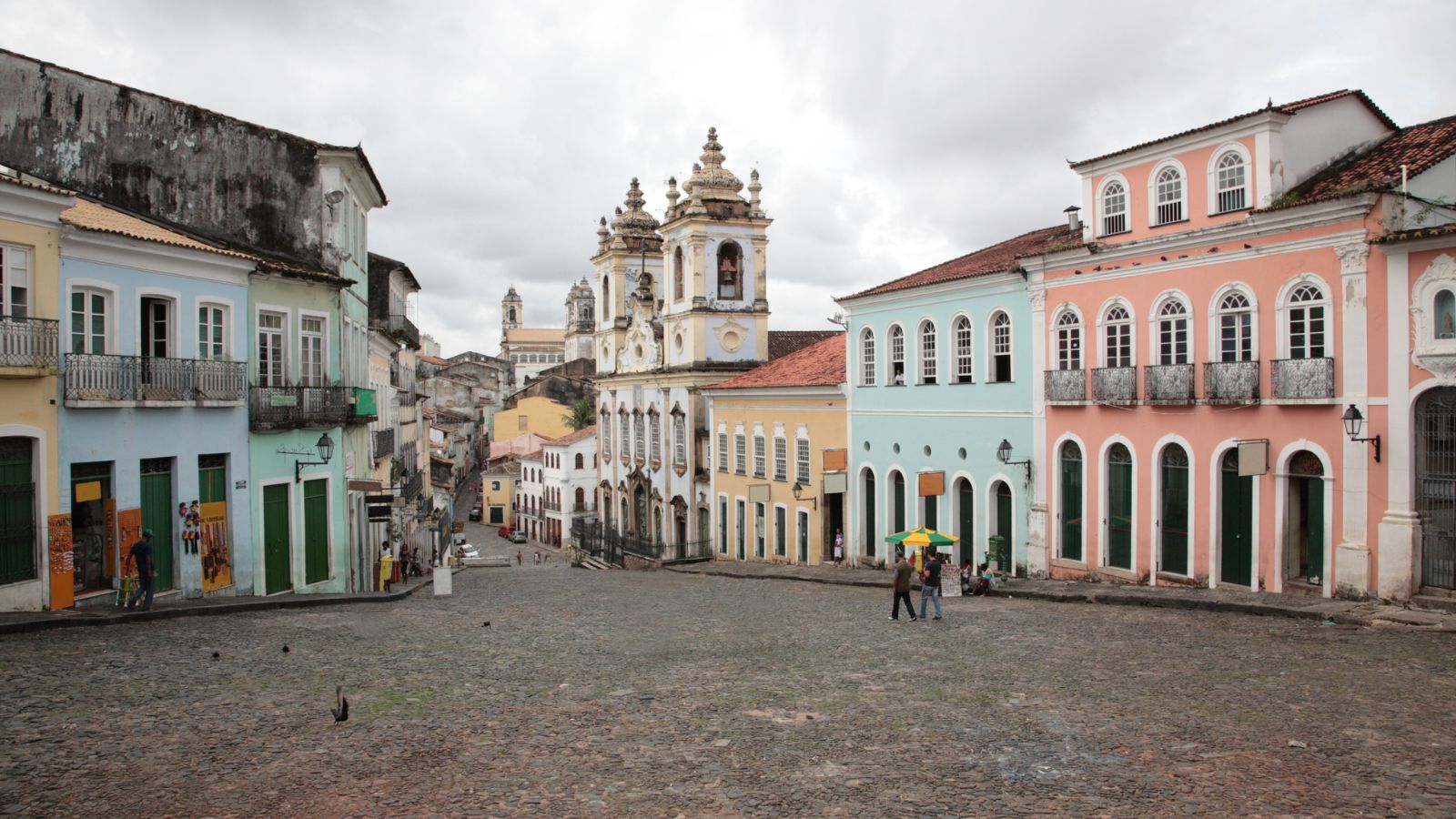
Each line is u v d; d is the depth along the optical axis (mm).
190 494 20156
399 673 13602
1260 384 20266
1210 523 21391
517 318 188875
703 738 10445
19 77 22906
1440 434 17484
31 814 8047
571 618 20297
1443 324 17266
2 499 16391
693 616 20672
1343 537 18828
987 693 12383
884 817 8141
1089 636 16469
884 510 31797
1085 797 8508
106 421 18141
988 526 27562
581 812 8297
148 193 24125
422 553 44219
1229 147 20859
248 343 22000
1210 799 8391
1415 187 18406
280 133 25359
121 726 10477
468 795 8664
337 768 9328
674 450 47281
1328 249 18984
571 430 102812
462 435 108438
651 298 52906
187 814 8117
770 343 48344
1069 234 26984
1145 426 22844
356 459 27859
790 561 36938
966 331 28562
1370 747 9664
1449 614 16844
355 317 28625
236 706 11430
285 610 20438
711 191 45719
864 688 12797
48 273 16953
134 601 17969
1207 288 21359
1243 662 13742
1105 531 24062
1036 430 25859
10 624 15398
